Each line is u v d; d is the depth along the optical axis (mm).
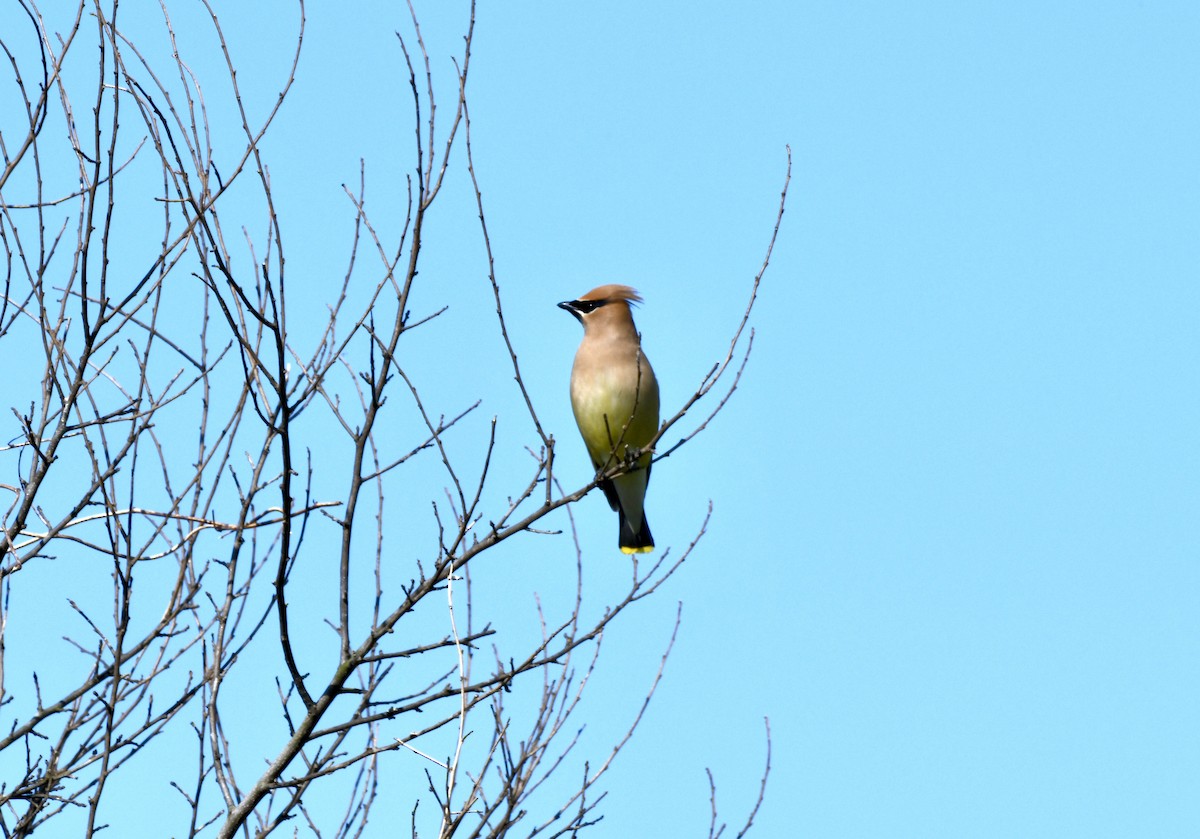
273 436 11102
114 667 9859
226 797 10672
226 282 10398
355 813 10930
